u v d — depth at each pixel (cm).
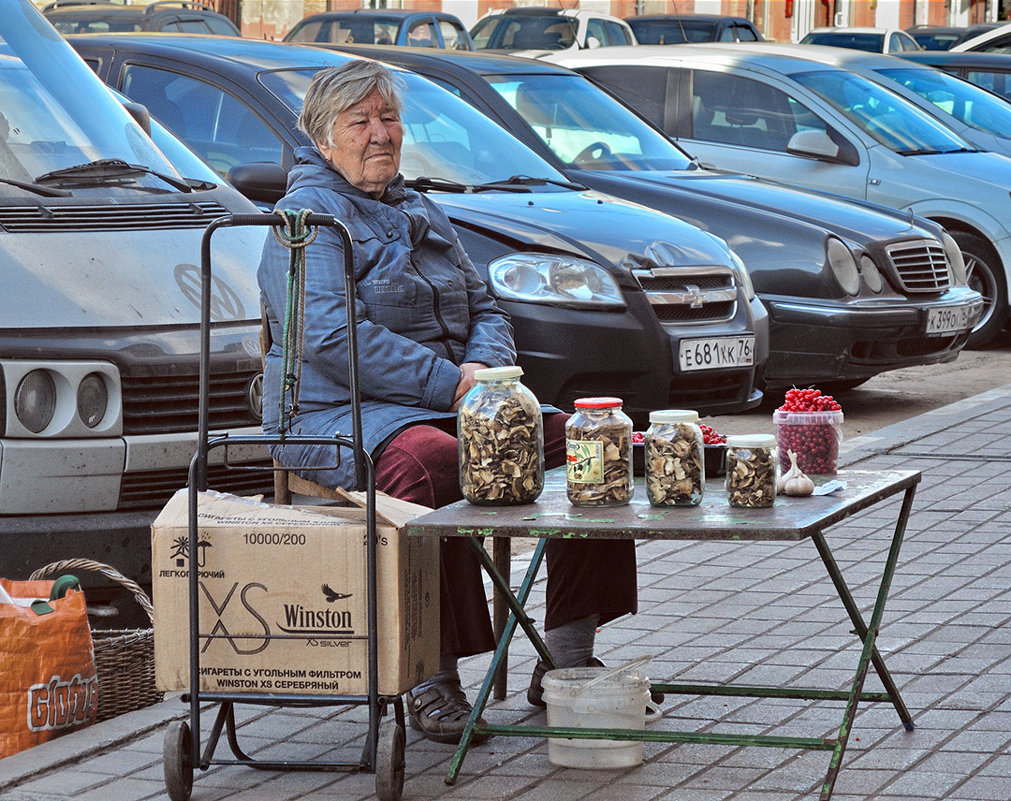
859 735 477
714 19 2695
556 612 508
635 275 841
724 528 401
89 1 2569
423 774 456
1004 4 5097
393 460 482
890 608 611
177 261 614
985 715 491
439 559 460
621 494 439
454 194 901
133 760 472
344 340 492
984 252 1373
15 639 478
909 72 1564
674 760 461
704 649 563
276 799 438
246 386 594
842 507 427
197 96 910
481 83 1095
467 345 534
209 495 444
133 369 566
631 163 1120
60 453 551
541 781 448
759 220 1052
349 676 433
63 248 591
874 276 1046
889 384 1241
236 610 436
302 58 952
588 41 2538
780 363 1049
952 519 757
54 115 680
